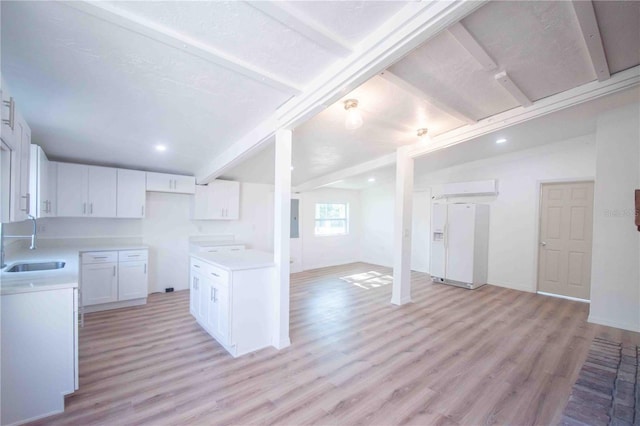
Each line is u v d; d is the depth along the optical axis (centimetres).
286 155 278
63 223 393
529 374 238
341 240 752
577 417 187
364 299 444
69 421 179
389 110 302
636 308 327
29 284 185
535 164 486
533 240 489
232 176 522
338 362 255
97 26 158
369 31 173
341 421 183
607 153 342
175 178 454
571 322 353
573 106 274
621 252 336
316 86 218
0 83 140
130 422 179
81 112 256
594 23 178
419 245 661
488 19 174
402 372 240
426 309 399
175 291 480
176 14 153
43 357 183
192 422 180
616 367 248
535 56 214
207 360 255
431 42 194
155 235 466
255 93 238
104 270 375
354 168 527
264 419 184
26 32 160
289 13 151
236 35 170
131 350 272
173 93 232
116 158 384
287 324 287
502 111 311
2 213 160
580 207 450
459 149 471
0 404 172
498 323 349
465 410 194
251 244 576
